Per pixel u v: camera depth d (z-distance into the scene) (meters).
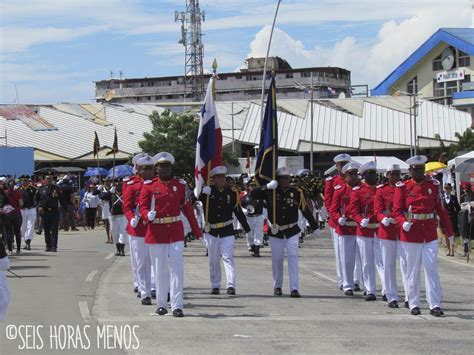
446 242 23.72
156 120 58.25
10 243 21.16
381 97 83.31
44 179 23.92
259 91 129.25
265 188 13.62
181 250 11.24
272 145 14.02
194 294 13.67
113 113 69.62
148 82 138.88
